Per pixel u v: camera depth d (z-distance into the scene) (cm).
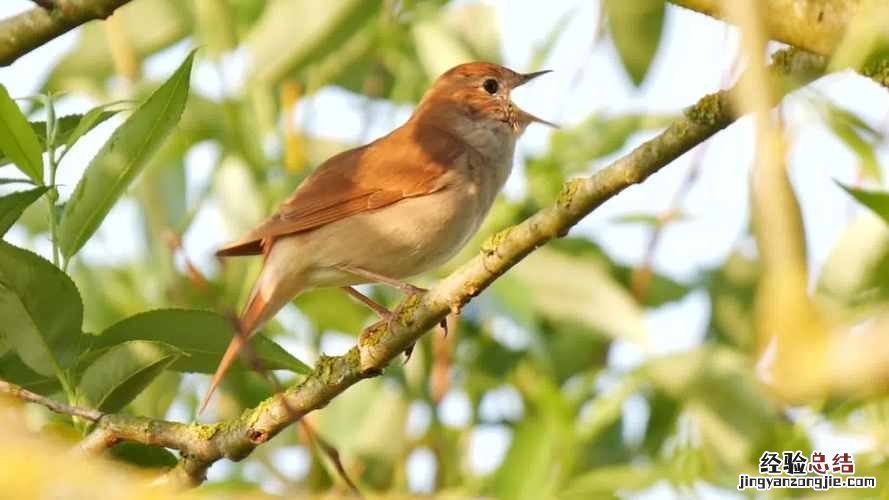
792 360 295
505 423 1169
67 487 322
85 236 731
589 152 1152
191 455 746
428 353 1138
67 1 800
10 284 688
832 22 568
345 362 772
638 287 1090
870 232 834
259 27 1047
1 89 692
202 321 746
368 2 1030
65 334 711
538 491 1000
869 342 288
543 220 699
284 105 1160
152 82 1181
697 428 1050
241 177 1133
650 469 1009
